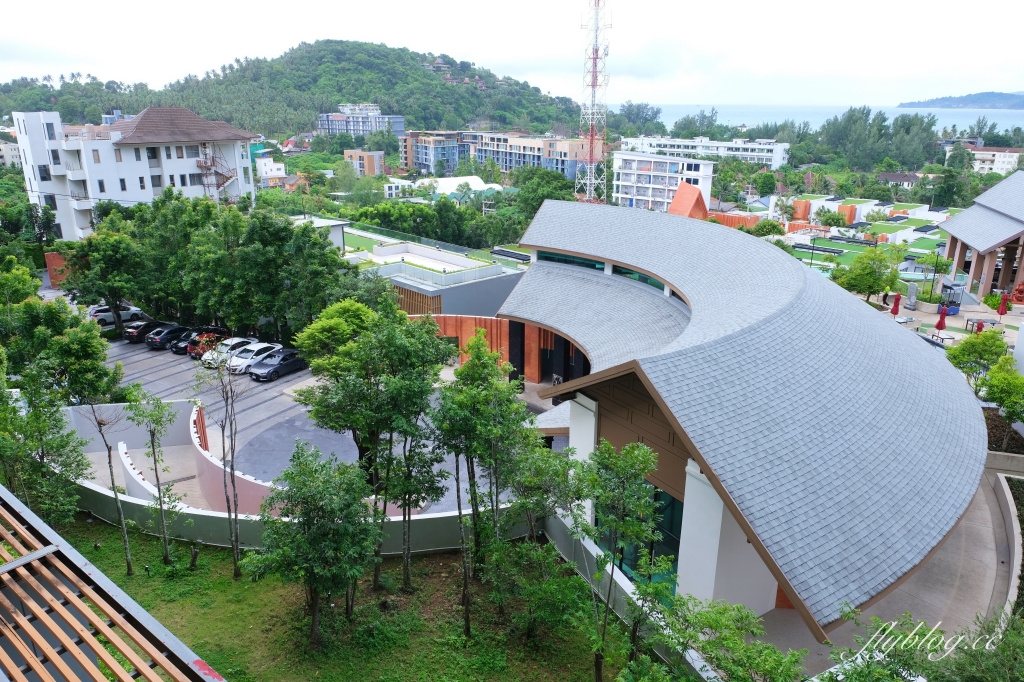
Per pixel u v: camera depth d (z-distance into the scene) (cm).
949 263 5300
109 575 1681
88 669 790
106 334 4175
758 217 10756
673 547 1675
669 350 1762
